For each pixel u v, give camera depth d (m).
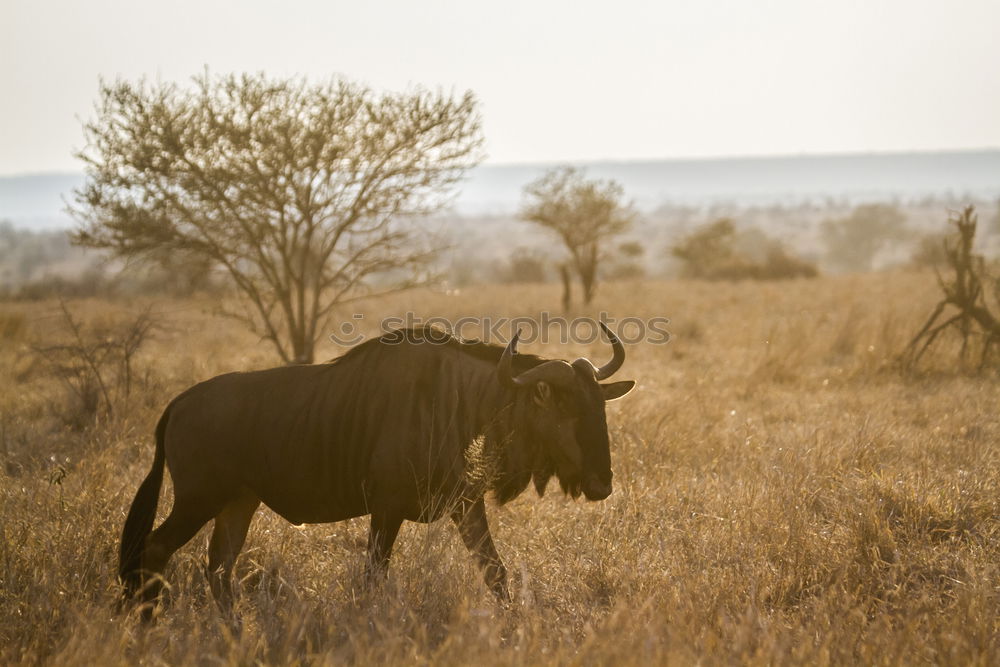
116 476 30.98
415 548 21.91
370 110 50.44
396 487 21.94
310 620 19.64
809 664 17.16
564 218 111.19
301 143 48.84
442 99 51.19
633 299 118.50
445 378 22.42
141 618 20.33
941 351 56.00
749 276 178.50
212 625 19.23
